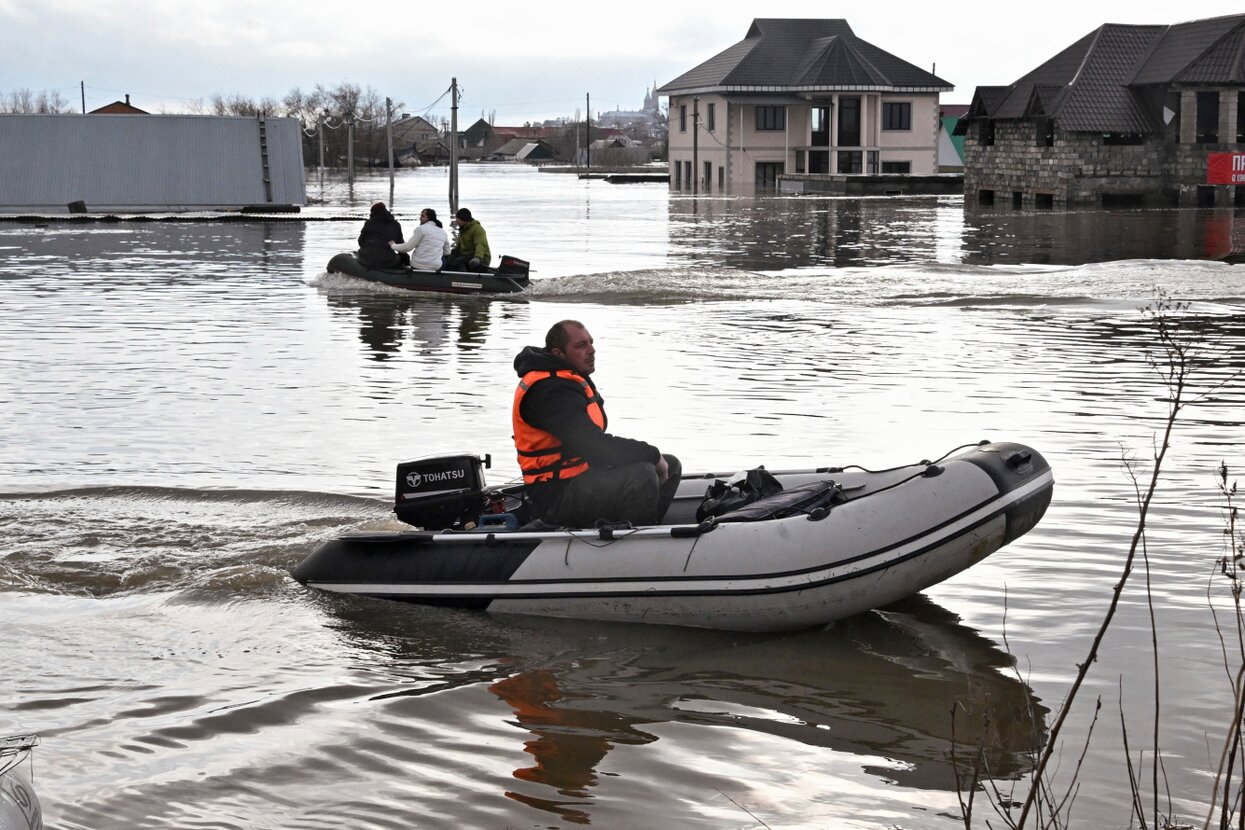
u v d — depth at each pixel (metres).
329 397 11.71
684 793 4.38
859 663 5.57
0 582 6.62
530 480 6.50
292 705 5.15
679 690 5.30
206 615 6.22
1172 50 52.97
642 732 4.89
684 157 79.00
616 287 21.25
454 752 4.72
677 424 10.30
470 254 21.91
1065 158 52.12
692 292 20.58
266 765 4.61
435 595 6.32
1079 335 15.47
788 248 30.30
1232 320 16.66
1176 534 7.10
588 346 6.43
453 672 5.53
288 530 7.51
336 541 6.66
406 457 9.29
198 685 5.36
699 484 6.96
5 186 45.94
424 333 16.23
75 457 9.30
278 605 6.36
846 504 5.95
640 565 6.01
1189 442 9.41
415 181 88.00
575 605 6.13
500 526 6.57
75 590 6.57
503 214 46.47
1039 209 49.38
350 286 21.64
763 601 5.85
